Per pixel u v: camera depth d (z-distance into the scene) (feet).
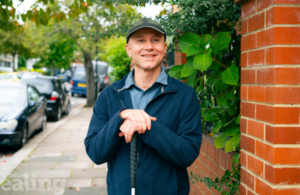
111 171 5.84
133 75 6.10
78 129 31.71
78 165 18.06
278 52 5.13
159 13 8.77
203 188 10.44
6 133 21.40
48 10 13.91
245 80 6.25
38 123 27.89
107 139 5.24
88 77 54.29
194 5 7.32
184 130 5.58
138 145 5.50
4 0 12.10
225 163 8.30
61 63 115.34
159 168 5.46
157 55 5.72
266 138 5.43
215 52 6.86
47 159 19.39
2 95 25.14
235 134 7.19
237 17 7.58
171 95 5.69
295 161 5.19
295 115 5.16
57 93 37.96
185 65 7.16
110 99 5.89
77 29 43.34
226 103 7.48
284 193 5.21
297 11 5.11
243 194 6.40
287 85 5.14
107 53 50.85
